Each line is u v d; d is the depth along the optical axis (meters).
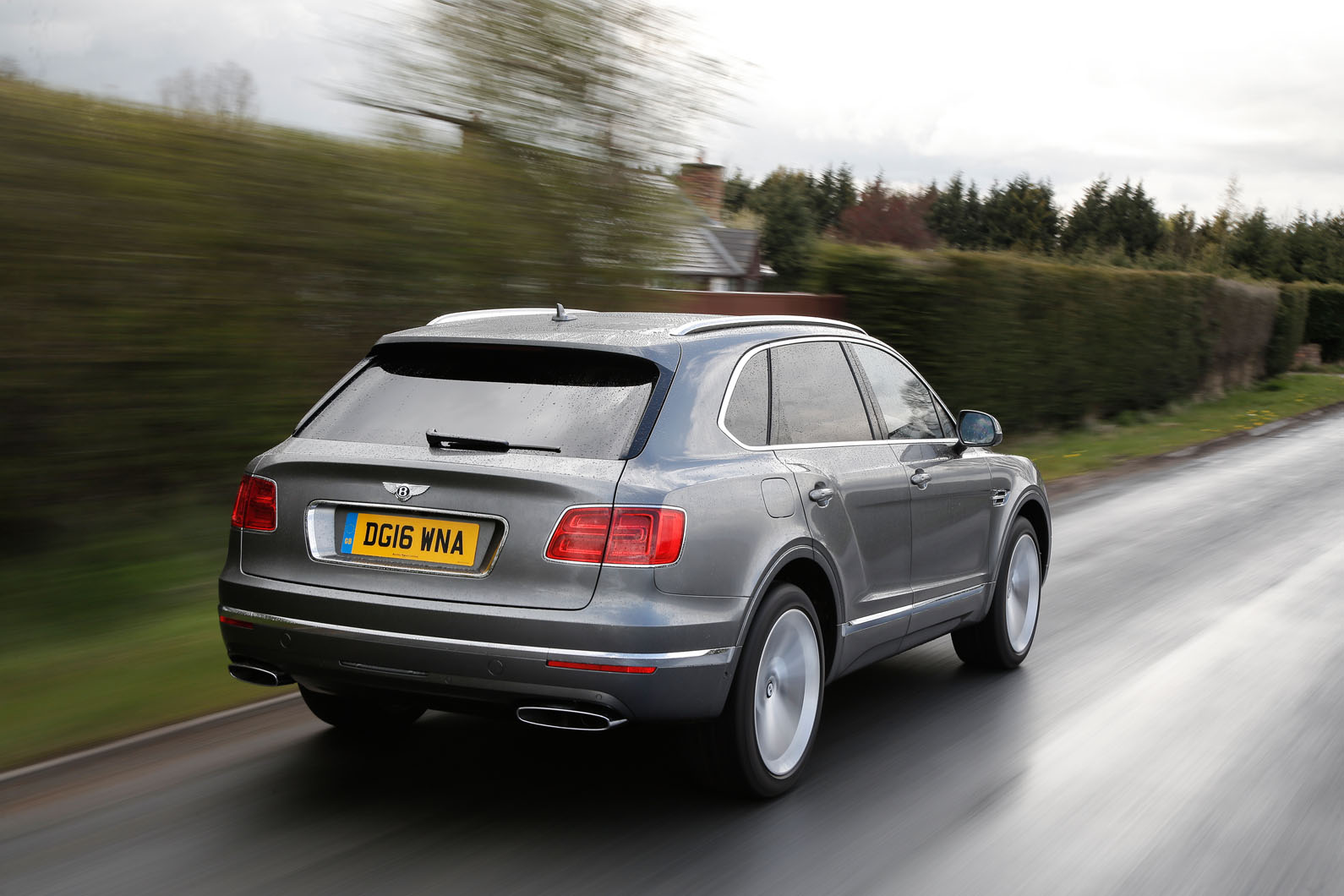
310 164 7.72
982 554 5.65
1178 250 59.00
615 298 10.40
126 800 3.99
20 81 6.44
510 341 4.04
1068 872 3.59
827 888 3.44
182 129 7.10
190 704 4.99
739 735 3.92
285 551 3.89
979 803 4.12
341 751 4.52
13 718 4.72
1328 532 10.41
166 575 6.91
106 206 6.65
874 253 15.50
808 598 4.27
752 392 4.28
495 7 9.48
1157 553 9.34
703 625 3.71
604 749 4.60
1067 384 19.23
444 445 3.82
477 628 3.59
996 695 5.49
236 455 7.50
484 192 9.05
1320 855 3.76
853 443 4.77
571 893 3.36
